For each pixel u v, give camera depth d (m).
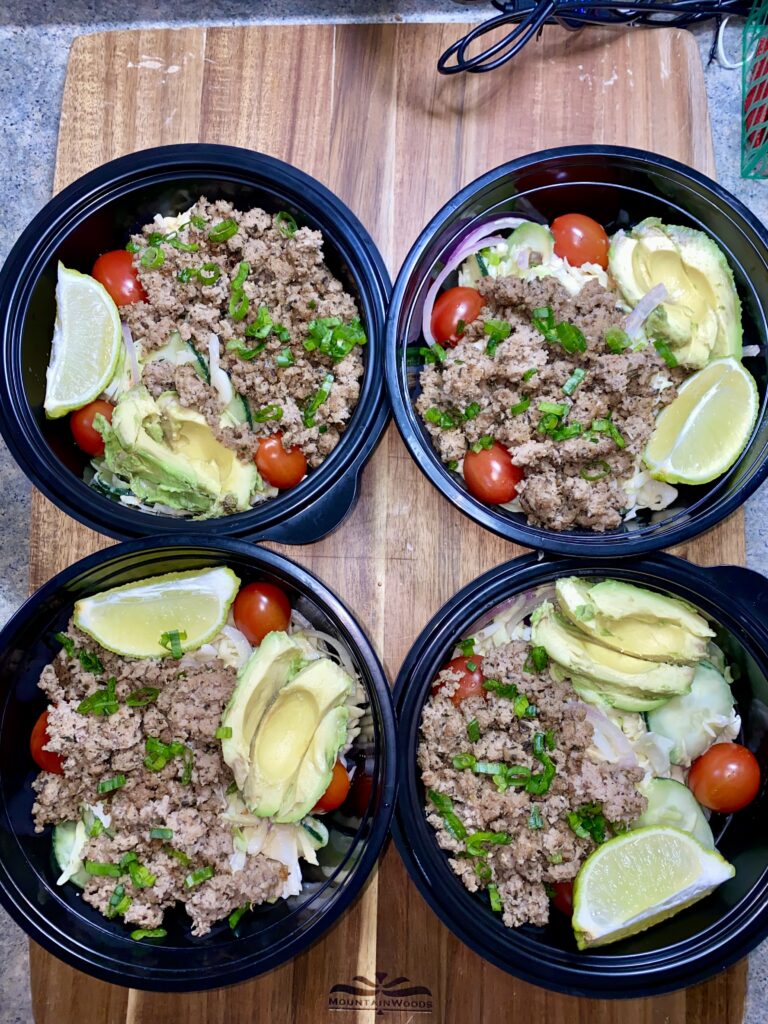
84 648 0.34
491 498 0.34
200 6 0.46
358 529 0.35
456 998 0.34
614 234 0.37
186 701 0.33
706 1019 0.33
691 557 0.35
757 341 0.35
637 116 0.36
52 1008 0.34
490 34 0.37
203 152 0.35
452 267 0.36
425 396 0.34
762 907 0.31
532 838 0.32
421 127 0.37
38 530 0.36
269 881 0.32
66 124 0.38
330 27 0.37
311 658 0.34
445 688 0.33
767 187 0.44
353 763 0.34
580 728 0.33
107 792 0.33
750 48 0.42
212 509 0.35
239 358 0.35
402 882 0.34
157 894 0.32
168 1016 0.34
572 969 0.31
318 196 0.34
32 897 0.32
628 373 0.33
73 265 0.36
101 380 0.35
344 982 0.34
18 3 0.46
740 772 0.33
